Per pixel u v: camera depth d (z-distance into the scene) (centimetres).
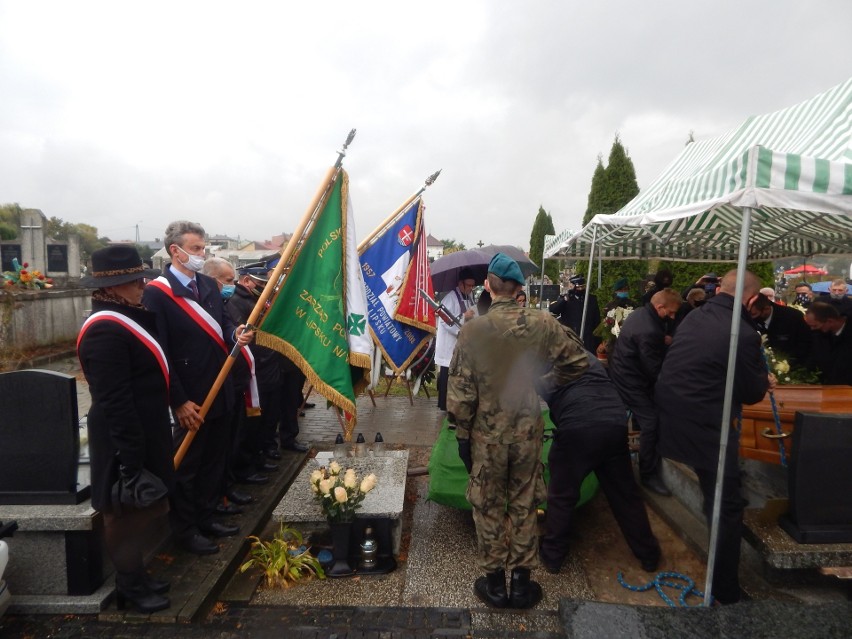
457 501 381
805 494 310
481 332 292
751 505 358
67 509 290
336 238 399
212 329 354
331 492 330
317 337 390
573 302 890
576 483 344
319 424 648
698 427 308
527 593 302
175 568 322
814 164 274
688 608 281
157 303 337
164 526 348
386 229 538
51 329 1059
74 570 288
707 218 628
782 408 345
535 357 296
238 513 395
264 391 477
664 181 614
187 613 282
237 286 464
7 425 296
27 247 1510
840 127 355
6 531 265
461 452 306
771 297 729
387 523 349
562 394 346
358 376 451
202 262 359
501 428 294
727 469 302
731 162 296
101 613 285
